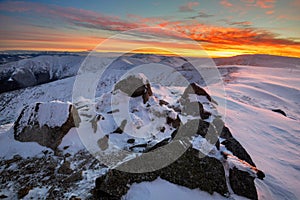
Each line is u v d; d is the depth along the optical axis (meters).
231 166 4.91
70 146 5.99
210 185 4.41
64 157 5.59
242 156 6.69
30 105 7.09
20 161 5.53
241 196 4.41
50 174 5.00
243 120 10.52
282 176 6.14
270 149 7.97
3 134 6.79
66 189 4.42
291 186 5.62
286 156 7.57
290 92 23.48
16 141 6.34
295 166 6.81
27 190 4.43
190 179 4.43
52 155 5.72
